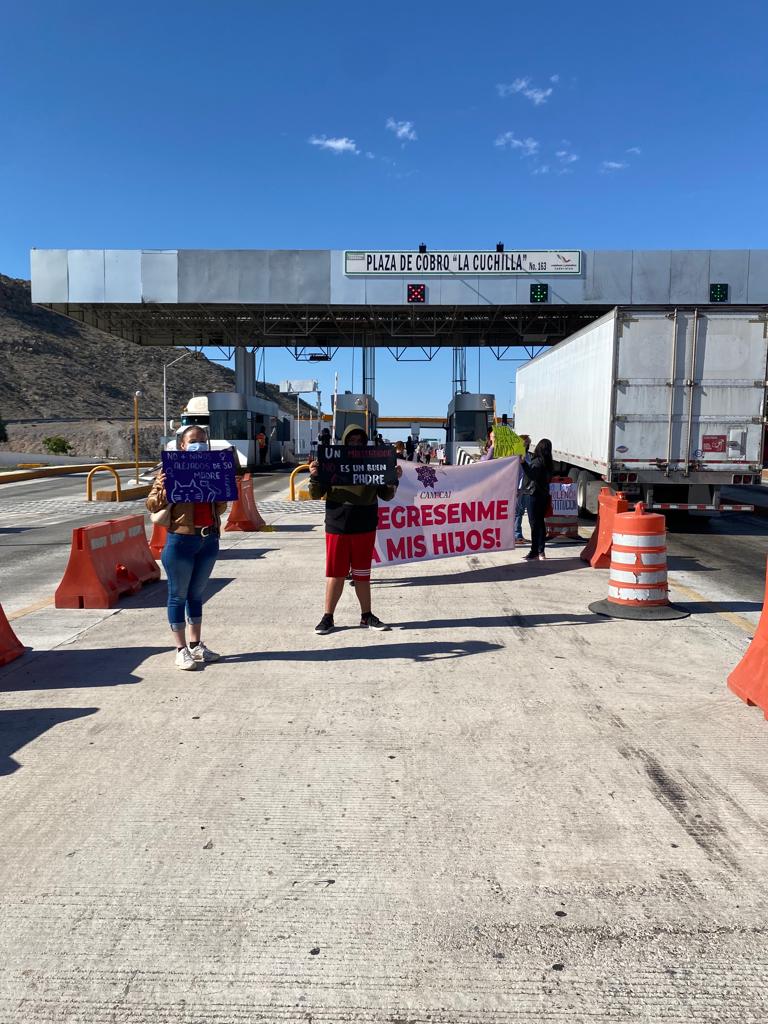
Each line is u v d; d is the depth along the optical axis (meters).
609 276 31.91
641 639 6.35
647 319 12.96
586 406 14.87
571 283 32.00
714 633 6.55
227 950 2.54
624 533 7.21
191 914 2.73
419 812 3.45
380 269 32.28
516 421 24.47
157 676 5.41
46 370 135.12
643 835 3.25
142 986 2.39
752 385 13.02
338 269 32.31
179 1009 2.30
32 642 6.33
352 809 3.48
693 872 2.98
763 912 2.73
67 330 161.25
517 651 6.00
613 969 2.45
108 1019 2.26
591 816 3.41
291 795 3.62
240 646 6.18
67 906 2.78
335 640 6.34
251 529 13.99
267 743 4.22
